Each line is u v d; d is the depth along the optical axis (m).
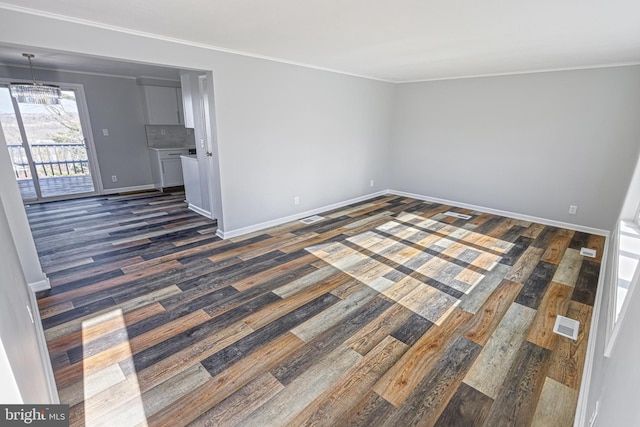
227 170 3.78
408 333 2.29
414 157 5.93
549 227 4.50
